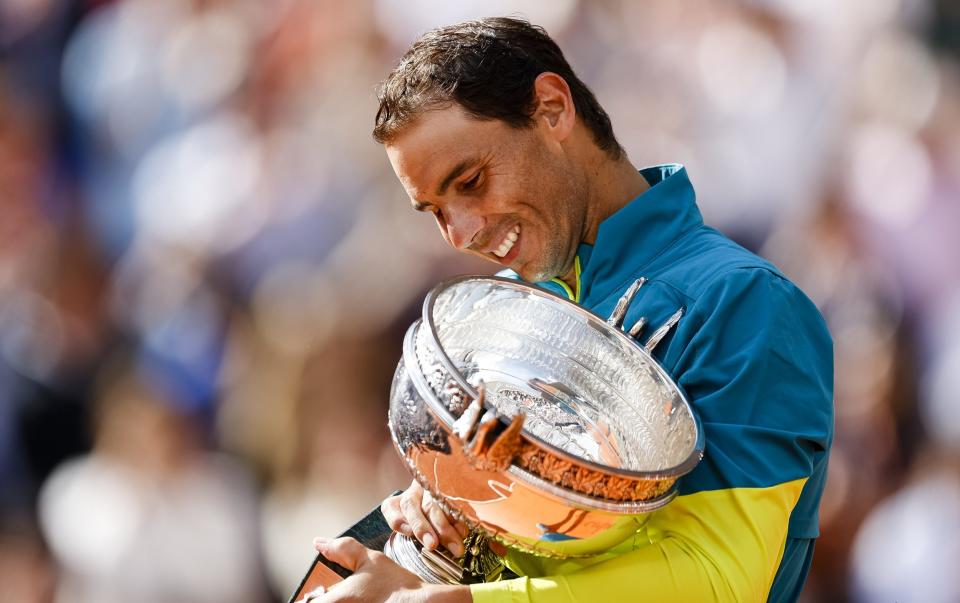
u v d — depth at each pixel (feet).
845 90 61.46
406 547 20.84
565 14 64.75
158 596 58.29
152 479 61.46
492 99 20.21
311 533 57.26
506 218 20.75
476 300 20.44
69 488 62.64
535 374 21.13
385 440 58.70
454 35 20.74
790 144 61.31
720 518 18.75
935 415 54.60
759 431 19.06
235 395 63.46
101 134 76.74
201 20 75.92
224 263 67.67
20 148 75.72
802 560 21.65
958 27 62.08
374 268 62.28
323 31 71.46
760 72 62.39
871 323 56.34
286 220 66.69
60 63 78.59
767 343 19.43
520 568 20.35
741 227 60.49
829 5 62.64
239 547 59.06
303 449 59.67
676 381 19.79
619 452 20.39
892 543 52.16
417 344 18.45
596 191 21.81
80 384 67.00
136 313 68.80
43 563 61.57
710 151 61.52
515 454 17.31
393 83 20.45
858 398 54.95
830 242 58.80
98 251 73.46
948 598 50.72
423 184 20.27
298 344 62.34
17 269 72.08
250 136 71.51
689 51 63.41
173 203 71.82
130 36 77.82
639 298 20.74
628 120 62.59
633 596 18.40
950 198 58.54
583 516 17.62
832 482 53.42
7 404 65.21
